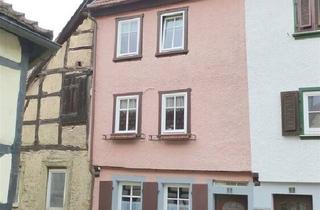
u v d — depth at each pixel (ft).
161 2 45.29
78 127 48.16
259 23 39.29
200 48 42.39
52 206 48.55
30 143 51.31
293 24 37.88
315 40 36.91
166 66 43.93
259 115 38.01
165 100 43.47
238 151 38.78
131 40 46.88
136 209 43.55
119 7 47.60
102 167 45.68
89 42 49.44
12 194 24.34
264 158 37.24
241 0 41.11
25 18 24.36
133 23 47.06
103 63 47.85
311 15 37.40
